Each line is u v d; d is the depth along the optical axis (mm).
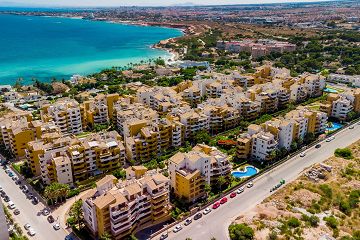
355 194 168250
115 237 138375
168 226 151250
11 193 179750
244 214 158875
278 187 180750
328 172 191875
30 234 147875
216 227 151875
